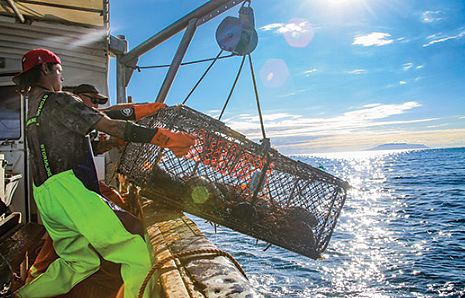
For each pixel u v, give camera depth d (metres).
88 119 2.08
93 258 2.23
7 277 2.43
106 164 6.96
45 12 5.86
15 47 6.29
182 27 6.72
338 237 28.17
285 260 20.81
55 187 2.08
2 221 3.17
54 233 2.19
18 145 5.93
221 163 3.40
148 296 1.99
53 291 2.25
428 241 25.86
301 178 3.73
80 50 6.72
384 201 50.31
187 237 2.38
